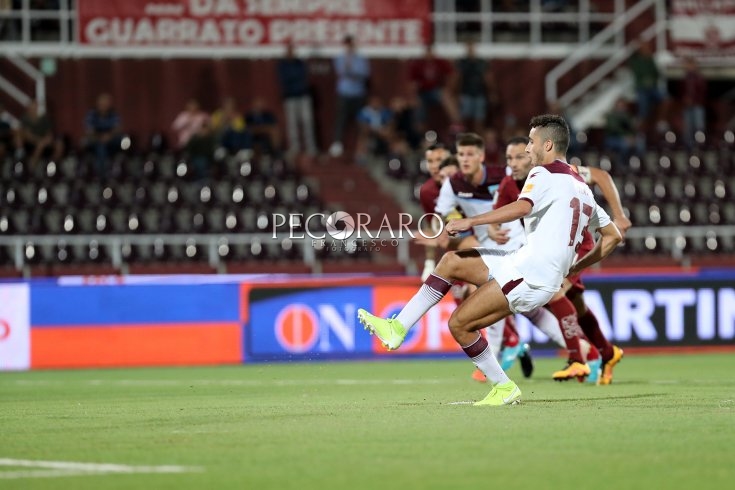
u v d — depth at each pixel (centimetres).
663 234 7438
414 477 1905
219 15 8344
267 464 2055
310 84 8500
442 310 6056
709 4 8875
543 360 5803
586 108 8906
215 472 1973
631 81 8838
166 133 8425
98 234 7225
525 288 2902
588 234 3806
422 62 8200
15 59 8269
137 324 5859
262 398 3562
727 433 2430
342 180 7894
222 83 8506
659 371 4869
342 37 8450
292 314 5944
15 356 5753
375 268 6962
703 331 6212
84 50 8381
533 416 2759
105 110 7694
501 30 9106
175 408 3197
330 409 3038
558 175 2908
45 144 7588
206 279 5941
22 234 7181
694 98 8625
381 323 2995
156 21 8306
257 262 7088
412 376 4738
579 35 9150
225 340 5916
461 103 8162
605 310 6091
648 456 2116
